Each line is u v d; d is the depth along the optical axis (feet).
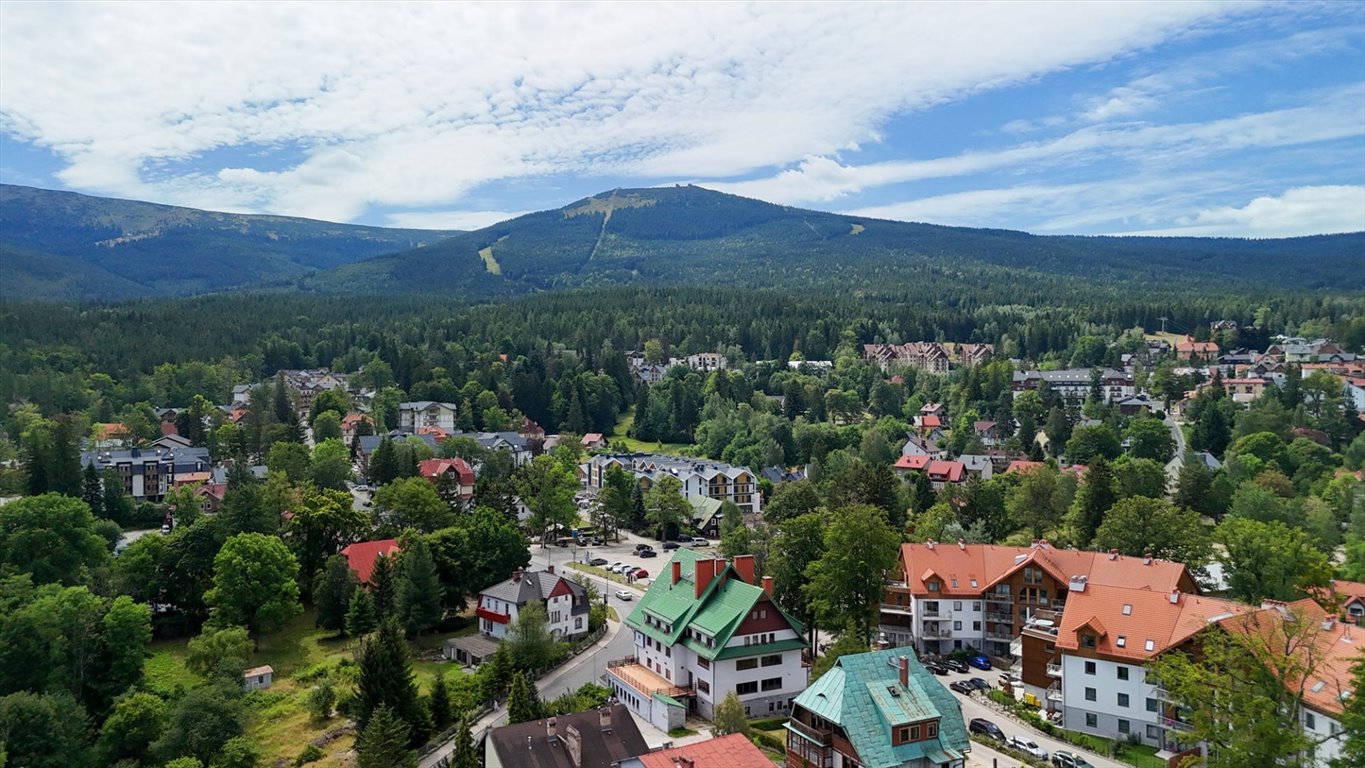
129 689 322.55
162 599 428.56
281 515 509.76
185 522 533.14
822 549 393.91
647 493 652.07
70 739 279.28
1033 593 379.35
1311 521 510.99
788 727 259.39
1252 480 604.08
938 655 386.52
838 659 254.47
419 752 289.12
